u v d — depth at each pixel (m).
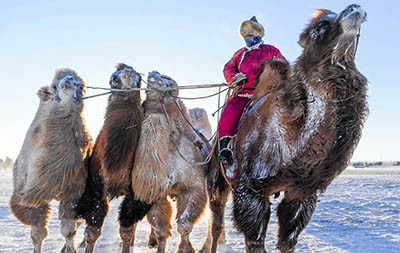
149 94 6.89
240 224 5.41
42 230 7.04
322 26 4.95
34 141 6.92
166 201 7.11
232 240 9.66
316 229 10.91
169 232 7.12
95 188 7.08
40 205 6.83
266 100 5.62
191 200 6.88
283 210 5.79
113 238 9.97
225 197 7.34
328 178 5.13
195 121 9.41
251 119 5.71
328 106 4.83
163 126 6.73
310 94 4.97
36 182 6.76
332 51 4.83
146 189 6.67
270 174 5.33
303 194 5.38
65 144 6.83
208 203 7.38
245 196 5.44
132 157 6.76
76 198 7.08
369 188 24.25
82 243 8.61
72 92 6.89
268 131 5.39
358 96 4.83
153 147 6.65
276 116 5.34
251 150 5.53
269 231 10.87
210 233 8.06
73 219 7.09
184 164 6.84
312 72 4.95
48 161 6.75
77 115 6.99
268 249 8.77
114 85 6.97
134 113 6.79
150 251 8.71
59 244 9.20
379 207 15.16
